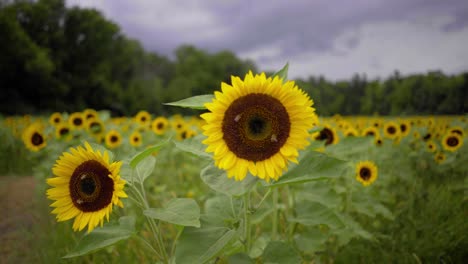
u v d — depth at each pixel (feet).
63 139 25.52
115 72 229.25
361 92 257.14
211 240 7.02
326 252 13.23
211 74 318.86
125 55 233.55
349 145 12.19
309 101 7.40
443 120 41.16
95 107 200.85
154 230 8.26
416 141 29.91
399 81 155.43
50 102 174.19
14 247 14.16
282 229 12.26
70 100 191.21
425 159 25.31
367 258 12.68
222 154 7.21
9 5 180.24
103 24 206.59
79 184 7.18
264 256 7.66
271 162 7.16
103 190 7.18
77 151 7.33
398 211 15.94
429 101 85.25
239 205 8.98
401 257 12.64
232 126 7.25
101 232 7.67
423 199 17.85
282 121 7.27
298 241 10.25
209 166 7.79
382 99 191.31
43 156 30.96
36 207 19.89
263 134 7.23
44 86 168.96
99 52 208.54
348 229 12.20
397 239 13.83
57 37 190.19
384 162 21.48
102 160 7.15
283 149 7.15
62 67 193.98
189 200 7.04
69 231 14.85
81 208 7.25
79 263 12.42
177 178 26.25
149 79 293.02
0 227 16.66
